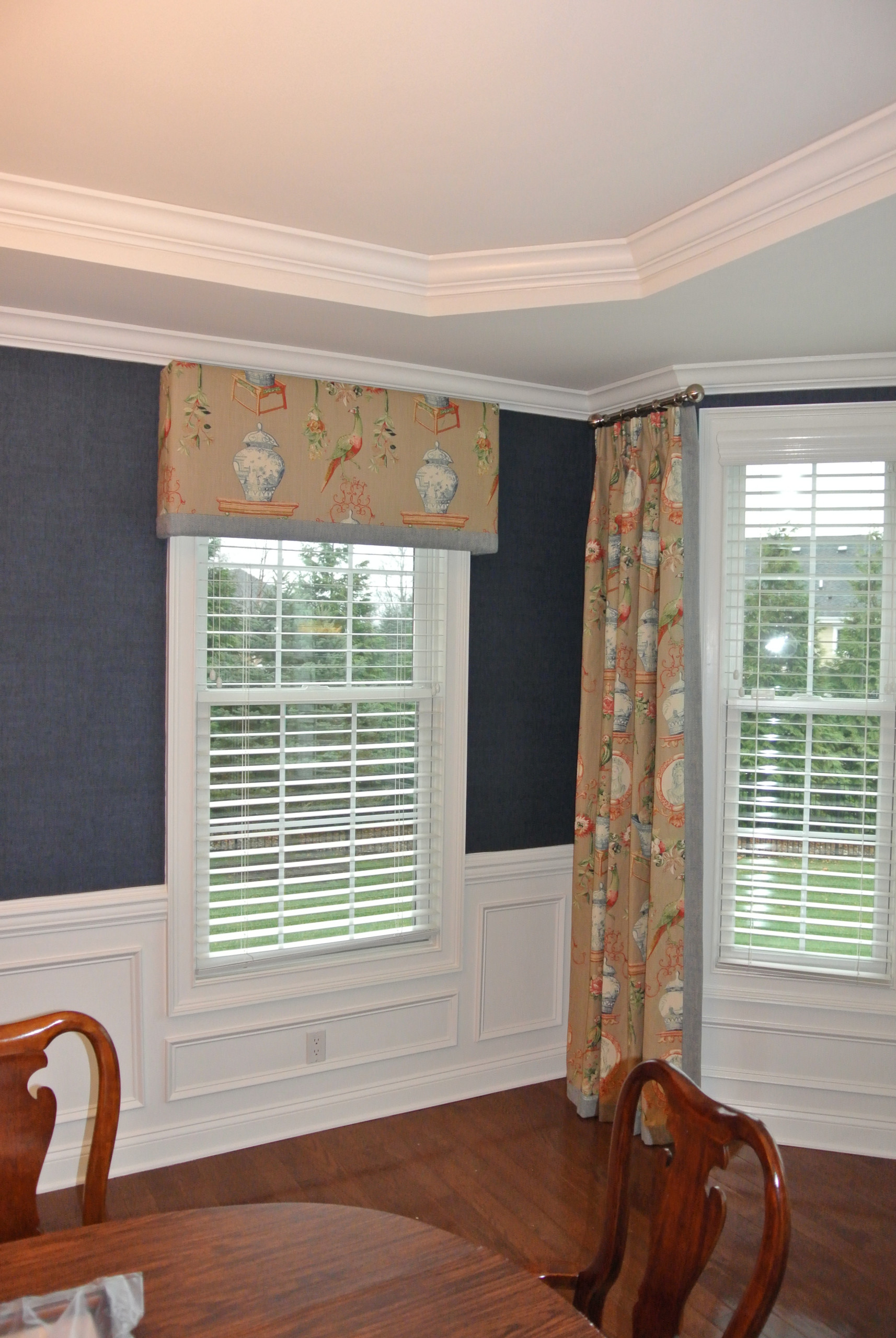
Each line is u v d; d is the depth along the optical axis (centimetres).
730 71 172
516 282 257
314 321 272
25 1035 157
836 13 156
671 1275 138
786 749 323
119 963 293
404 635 339
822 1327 229
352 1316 122
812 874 320
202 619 303
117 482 288
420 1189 287
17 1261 132
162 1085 298
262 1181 289
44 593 280
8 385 273
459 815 345
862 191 196
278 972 313
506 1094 354
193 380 285
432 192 220
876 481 315
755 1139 129
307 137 196
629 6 154
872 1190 291
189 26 160
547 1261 251
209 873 306
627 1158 153
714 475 324
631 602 327
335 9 156
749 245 220
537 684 362
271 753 315
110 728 290
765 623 325
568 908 371
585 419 366
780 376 313
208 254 239
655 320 270
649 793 323
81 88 179
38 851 282
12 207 219
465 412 331
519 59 169
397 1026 337
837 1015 318
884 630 316
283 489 298
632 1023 324
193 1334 118
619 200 223
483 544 334
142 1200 277
